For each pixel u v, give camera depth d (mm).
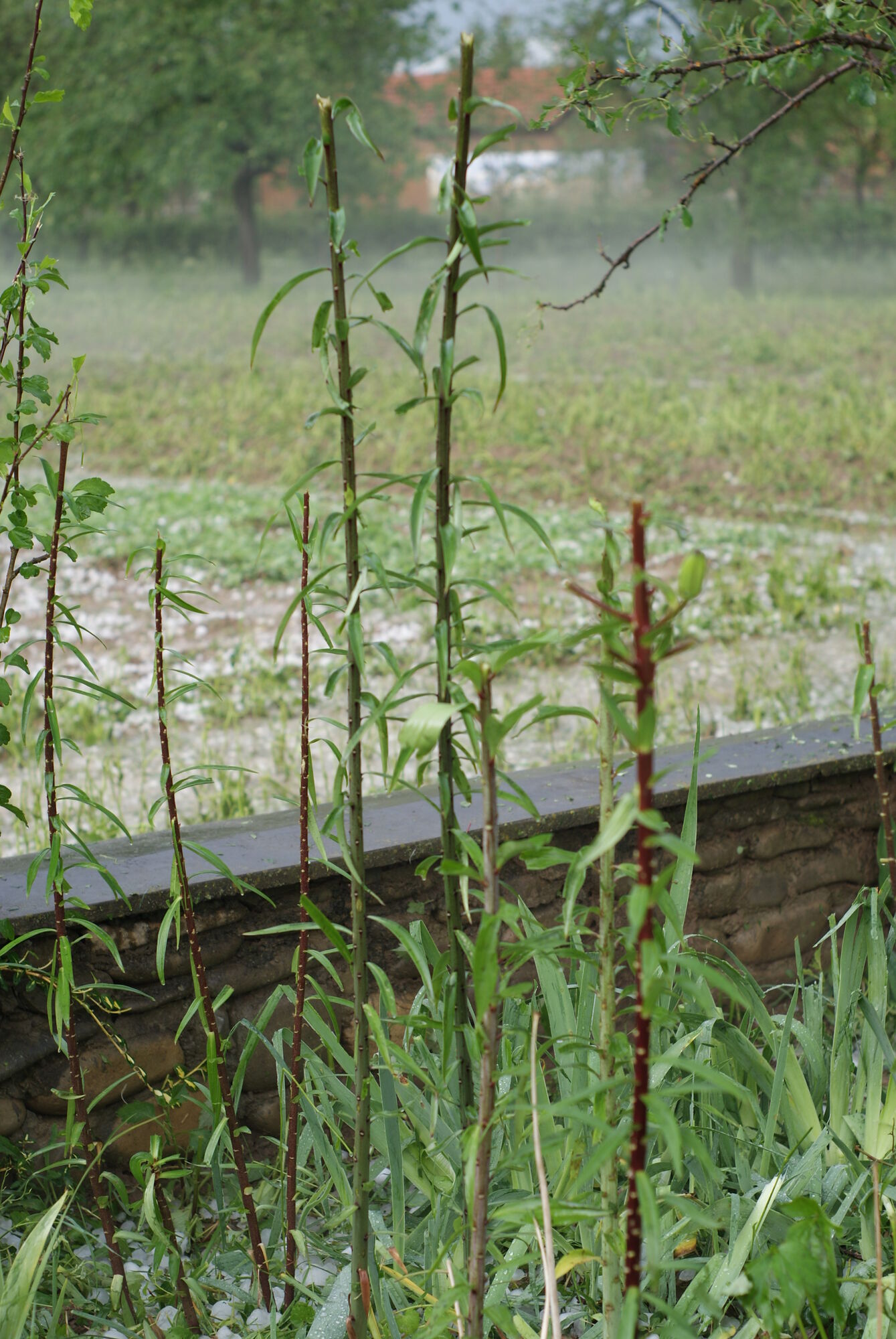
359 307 22844
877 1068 2311
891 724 2207
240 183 28953
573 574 8906
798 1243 1614
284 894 2623
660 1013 1453
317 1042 2668
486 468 12359
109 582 9055
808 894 3293
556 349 19562
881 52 2898
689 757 3244
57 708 6523
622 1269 1733
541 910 2904
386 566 8891
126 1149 2510
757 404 14750
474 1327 1566
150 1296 2225
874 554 9578
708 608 8141
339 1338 1957
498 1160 2199
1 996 2400
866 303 24422
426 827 2789
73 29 26078
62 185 27234
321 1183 2438
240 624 8102
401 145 28031
